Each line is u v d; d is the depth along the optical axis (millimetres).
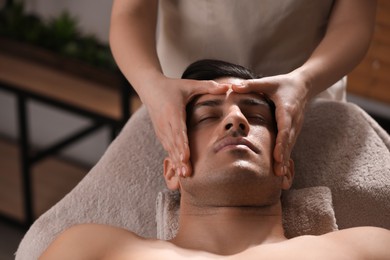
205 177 1465
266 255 1427
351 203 1699
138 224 1715
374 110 2971
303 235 1544
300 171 1743
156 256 1438
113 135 3217
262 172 1466
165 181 1744
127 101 2961
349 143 1759
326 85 1608
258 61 1792
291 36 1756
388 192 1705
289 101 1516
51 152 3275
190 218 1534
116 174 1752
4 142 3721
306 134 1783
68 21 3311
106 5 3289
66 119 3668
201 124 1517
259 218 1524
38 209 3299
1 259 3227
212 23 1740
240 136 1457
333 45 1633
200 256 1445
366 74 2781
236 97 1524
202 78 1615
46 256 1472
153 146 1781
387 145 1801
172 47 1812
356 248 1454
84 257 1454
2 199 3373
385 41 2684
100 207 1728
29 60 3295
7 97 3775
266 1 1699
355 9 1680
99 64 3213
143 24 1654
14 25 3373
